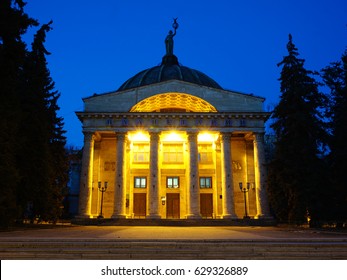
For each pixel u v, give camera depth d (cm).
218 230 2775
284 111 3653
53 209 3406
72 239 1482
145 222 3903
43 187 3275
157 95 4728
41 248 1322
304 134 3506
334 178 3195
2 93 2678
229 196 4262
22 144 2895
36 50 3731
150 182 4291
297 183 3325
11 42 2720
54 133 4041
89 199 4256
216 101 4712
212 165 5022
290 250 1320
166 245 1348
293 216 3325
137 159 5050
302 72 3662
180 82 4781
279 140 3719
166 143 5131
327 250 1320
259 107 4678
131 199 4859
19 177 2625
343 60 3441
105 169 4859
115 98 4703
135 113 4469
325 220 3288
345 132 3150
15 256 1252
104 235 1948
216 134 4806
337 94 3403
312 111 3525
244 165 4931
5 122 2531
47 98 4044
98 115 4462
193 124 4491
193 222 3906
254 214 4697
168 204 4931
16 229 2681
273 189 3741
